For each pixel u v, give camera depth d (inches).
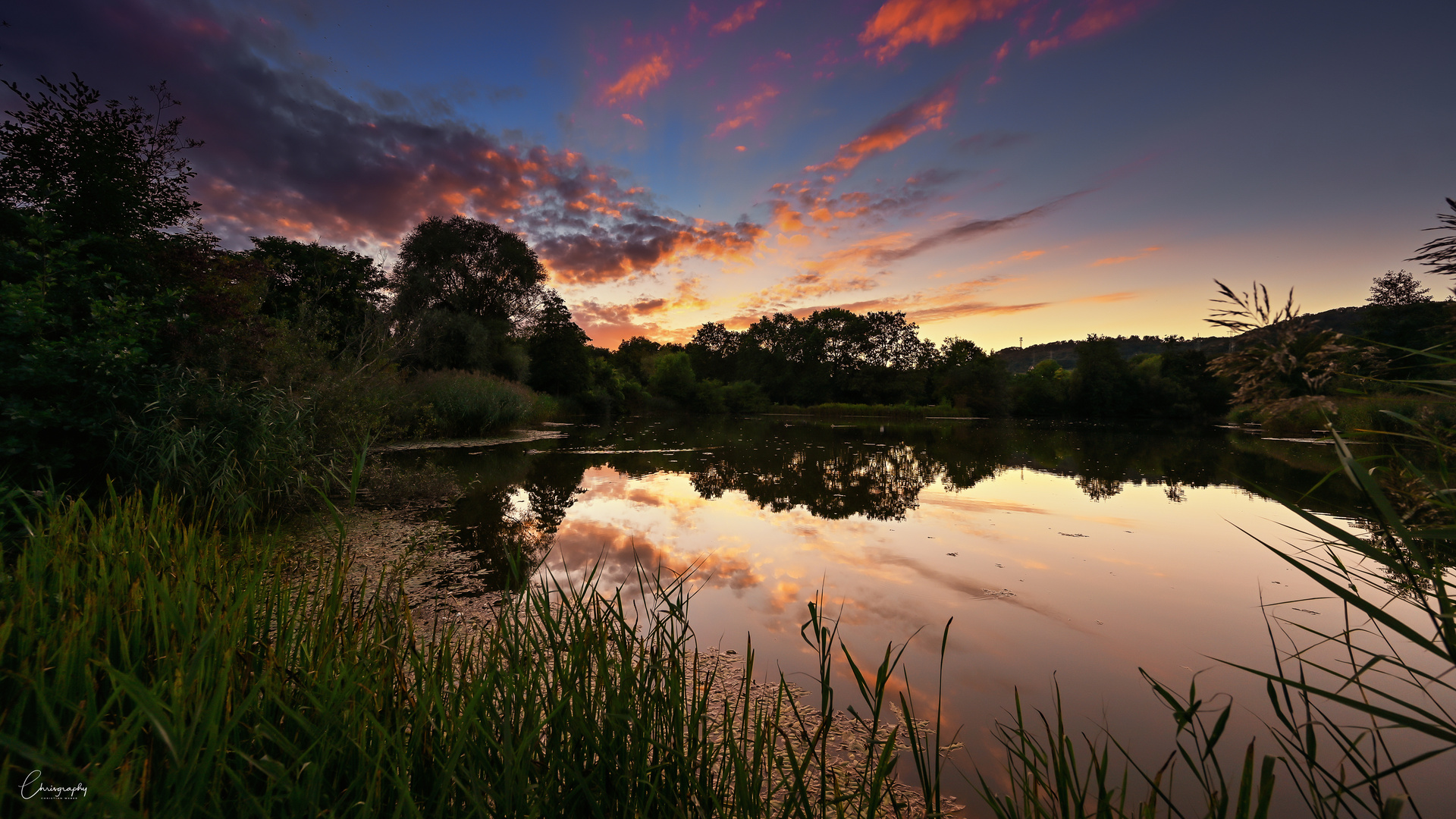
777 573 165.6
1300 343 63.7
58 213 205.8
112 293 195.0
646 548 188.9
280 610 57.3
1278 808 73.4
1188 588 154.4
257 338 217.8
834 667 109.1
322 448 219.3
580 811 51.1
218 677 43.1
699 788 51.8
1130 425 1023.0
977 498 285.3
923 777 42.3
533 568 161.8
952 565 174.1
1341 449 34.2
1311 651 114.9
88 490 147.9
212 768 40.5
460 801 46.4
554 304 1058.1
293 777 42.5
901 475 366.3
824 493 300.8
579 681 54.7
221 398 183.3
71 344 156.7
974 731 89.4
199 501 159.8
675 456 460.4
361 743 43.3
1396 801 31.9
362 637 59.9
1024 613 136.6
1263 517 236.7
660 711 56.2
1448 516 53.7
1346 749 36.4
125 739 34.3
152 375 179.9
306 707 47.4
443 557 167.9
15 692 43.7
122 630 49.8
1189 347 1187.9
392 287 835.4
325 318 288.5
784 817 49.6
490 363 879.1
